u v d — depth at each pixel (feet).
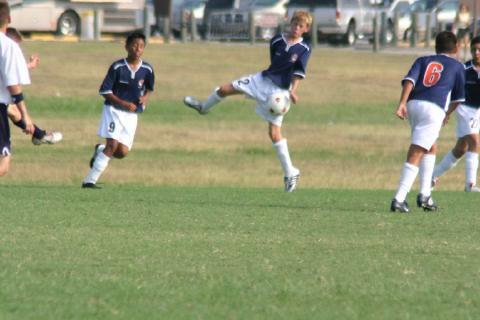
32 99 338.13
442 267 90.48
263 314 72.90
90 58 417.90
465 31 395.14
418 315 73.92
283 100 157.69
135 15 497.46
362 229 112.57
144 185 182.70
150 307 73.92
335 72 419.95
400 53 488.02
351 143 274.16
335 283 82.84
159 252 94.27
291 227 112.68
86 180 158.51
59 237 100.78
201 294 78.07
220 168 222.89
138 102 156.46
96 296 76.59
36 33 481.05
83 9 483.51
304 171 217.77
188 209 127.03
